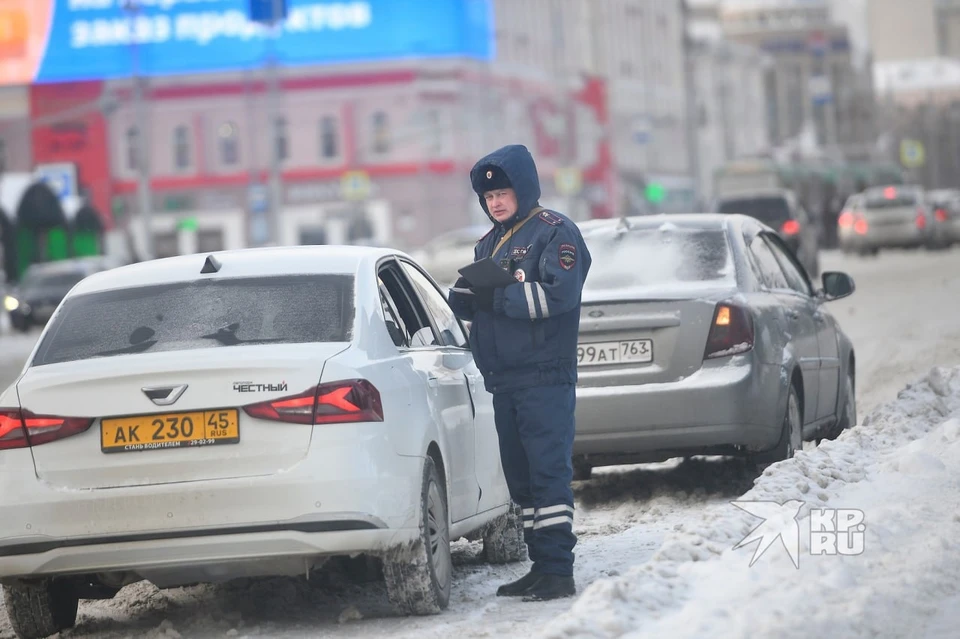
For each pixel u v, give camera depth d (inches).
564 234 763.4
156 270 804.6
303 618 767.1
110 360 732.7
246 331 747.4
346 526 696.4
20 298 4453.7
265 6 4923.7
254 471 699.4
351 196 6815.9
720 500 1066.1
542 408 761.0
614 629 611.8
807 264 3786.9
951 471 874.1
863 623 607.5
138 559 703.7
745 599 649.6
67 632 780.6
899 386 1628.9
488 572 880.9
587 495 1136.8
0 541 710.5
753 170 6702.8
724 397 1024.2
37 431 714.2
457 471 798.5
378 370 731.4
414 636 687.1
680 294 1044.5
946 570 681.6
